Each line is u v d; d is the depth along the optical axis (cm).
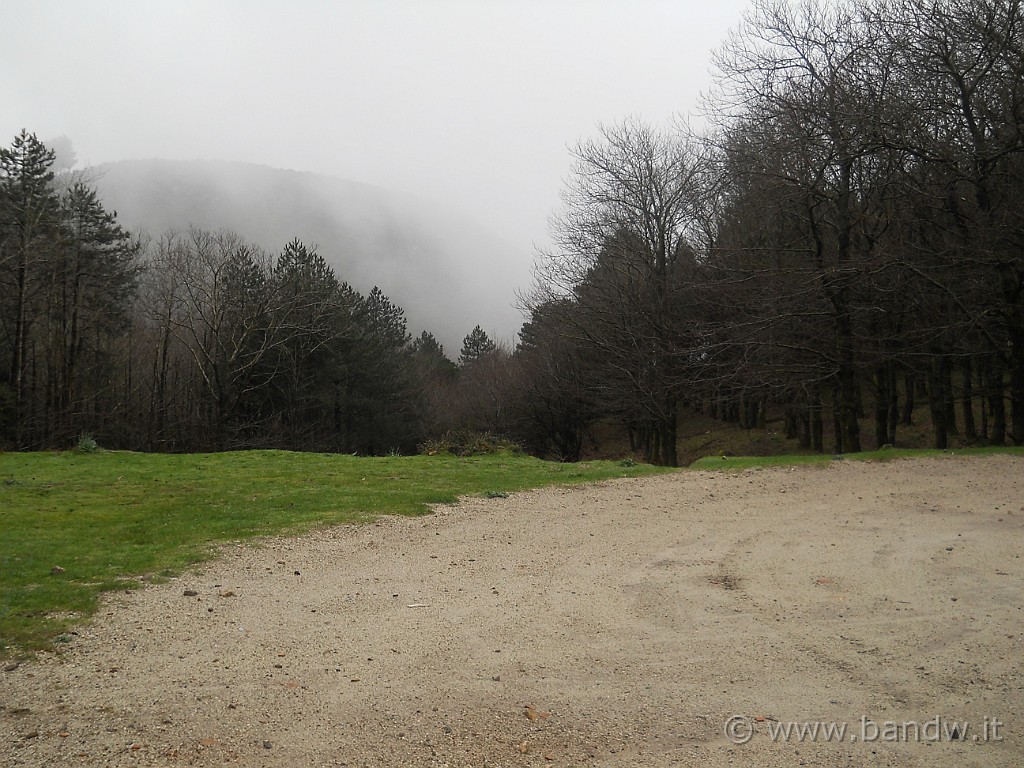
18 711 455
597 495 1331
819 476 1513
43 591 694
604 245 2936
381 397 4472
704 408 4538
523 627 631
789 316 2145
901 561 840
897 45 1906
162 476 1495
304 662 547
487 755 419
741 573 809
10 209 3172
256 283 3922
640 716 468
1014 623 629
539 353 4194
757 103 2219
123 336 3922
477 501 1257
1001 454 1722
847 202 2200
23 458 1719
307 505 1170
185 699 479
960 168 1991
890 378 2706
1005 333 2309
